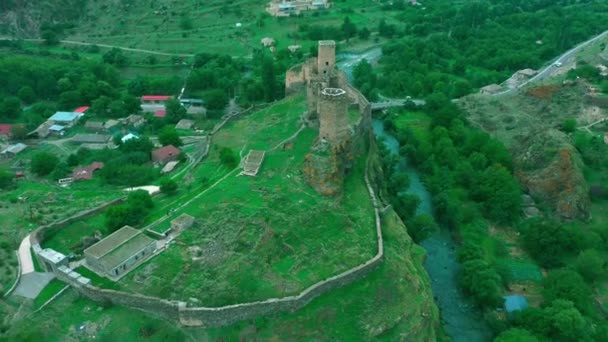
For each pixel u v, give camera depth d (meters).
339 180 90.00
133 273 70.00
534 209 111.38
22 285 71.06
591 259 90.81
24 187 106.25
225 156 98.62
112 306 67.69
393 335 69.38
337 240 79.06
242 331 65.06
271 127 114.44
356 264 74.69
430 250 102.00
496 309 84.50
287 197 85.25
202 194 87.88
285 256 74.88
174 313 65.25
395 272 76.56
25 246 77.56
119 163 114.94
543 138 122.31
